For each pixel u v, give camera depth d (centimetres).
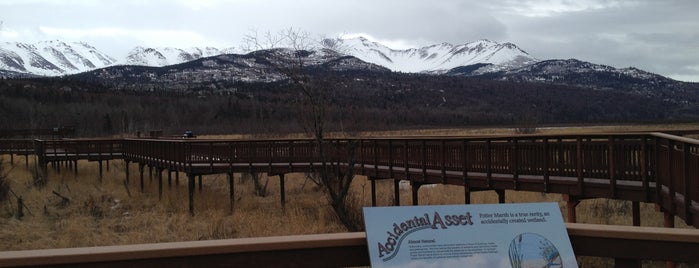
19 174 3048
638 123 9450
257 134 3641
